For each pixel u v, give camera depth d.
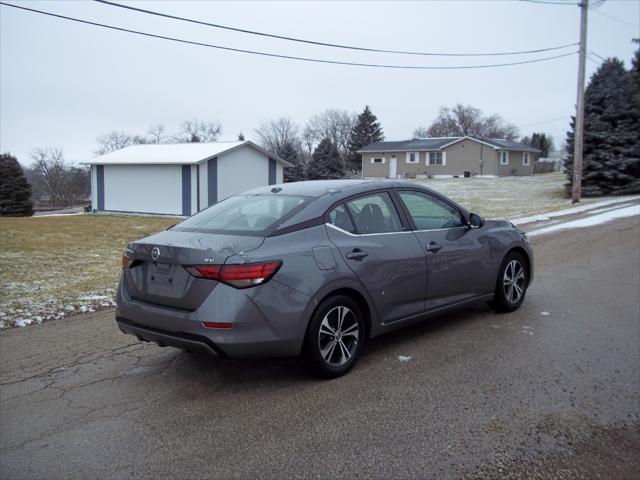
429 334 5.70
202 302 4.00
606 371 4.66
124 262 4.64
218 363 4.93
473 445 3.45
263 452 3.38
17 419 3.86
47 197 73.69
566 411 3.92
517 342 5.42
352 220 4.83
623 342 5.41
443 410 3.93
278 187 5.36
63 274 9.32
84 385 4.46
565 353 5.10
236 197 5.40
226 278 3.97
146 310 4.32
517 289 6.54
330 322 4.50
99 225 21.22
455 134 94.69
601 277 8.65
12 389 4.38
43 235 16.56
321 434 3.59
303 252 4.31
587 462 3.27
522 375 4.57
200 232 4.55
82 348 5.37
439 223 5.67
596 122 28.47
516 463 3.25
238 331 3.97
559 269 9.40
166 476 3.13
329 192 4.89
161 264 4.27
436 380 4.48
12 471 3.19
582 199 27.55
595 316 6.35
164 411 3.97
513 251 6.47
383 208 5.16
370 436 3.56
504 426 3.69
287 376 4.61
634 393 4.22
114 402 4.13
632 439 3.54
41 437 3.59
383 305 4.87
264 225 4.42
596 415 3.86
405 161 55.19
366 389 4.31
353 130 80.19
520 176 54.41
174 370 4.77
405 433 3.60
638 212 18.73
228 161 28.19
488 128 94.88
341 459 3.29
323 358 4.41
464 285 5.73
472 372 4.64
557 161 74.38
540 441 3.50
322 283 4.33
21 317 6.41
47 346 5.43
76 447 3.46
